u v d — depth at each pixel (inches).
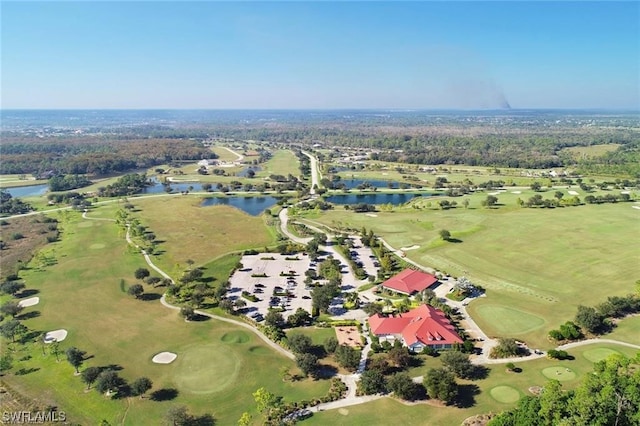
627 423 2709.2
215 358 3858.3
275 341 4131.4
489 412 3093.0
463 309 4702.3
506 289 5157.5
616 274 5383.9
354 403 3253.0
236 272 5876.0
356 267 5915.4
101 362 3809.1
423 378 3479.3
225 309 4687.5
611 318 4389.8
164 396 3368.6
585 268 5605.3
